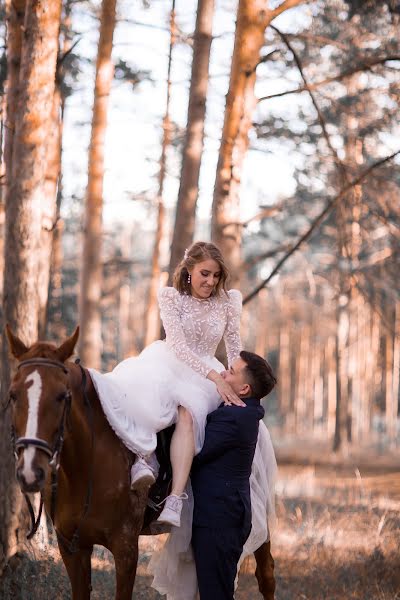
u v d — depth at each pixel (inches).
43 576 260.7
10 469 262.7
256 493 223.5
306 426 1722.4
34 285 267.6
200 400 208.4
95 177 567.5
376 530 365.7
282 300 1718.8
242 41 395.9
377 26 485.1
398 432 1272.1
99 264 575.8
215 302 221.8
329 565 310.3
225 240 394.0
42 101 266.7
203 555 199.3
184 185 439.8
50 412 166.2
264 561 234.2
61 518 193.6
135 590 275.3
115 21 544.4
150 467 197.3
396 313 1198.3
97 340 575.5
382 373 1437.0
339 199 454.9
